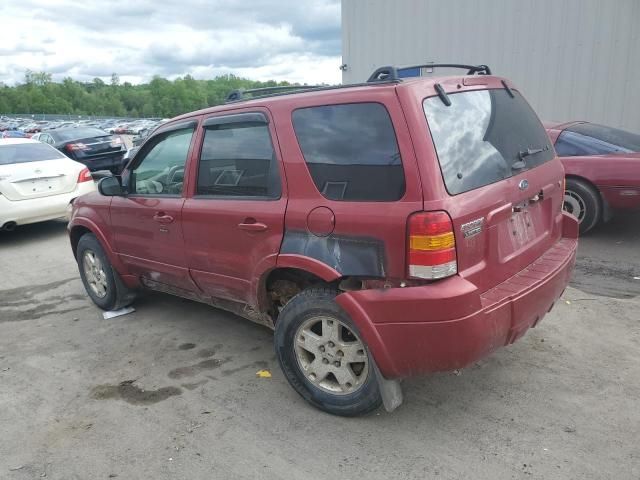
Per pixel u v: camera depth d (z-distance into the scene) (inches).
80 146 569.9
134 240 175.3
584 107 380.2
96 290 205.0
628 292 193.5
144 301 212.8
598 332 163.5
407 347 109.4
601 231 271.4
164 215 158.7
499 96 133.5
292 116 126.3
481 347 108.8
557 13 376.2
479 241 111.3
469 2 410.3
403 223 106.4
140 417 132.6
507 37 399.2
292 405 134.3
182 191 154.9
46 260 285.7
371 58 474.0
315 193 120.9
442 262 104.7
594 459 108.8
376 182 111.5
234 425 127.1
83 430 128.3
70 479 111.8
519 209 123.4
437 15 427.5
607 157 247.3
